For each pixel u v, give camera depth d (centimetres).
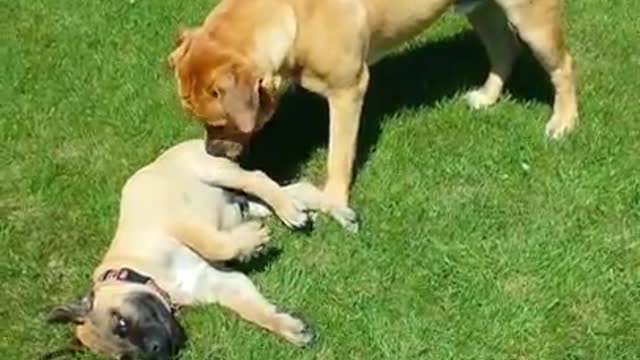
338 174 276
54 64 331
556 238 263
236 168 268
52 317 243
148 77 323
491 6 295
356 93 275
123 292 242
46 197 287
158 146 299
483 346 243
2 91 321
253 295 251
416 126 299
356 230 270
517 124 297
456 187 280
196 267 257
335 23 267
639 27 335
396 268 259
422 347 243
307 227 270
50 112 313
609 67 318
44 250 274
